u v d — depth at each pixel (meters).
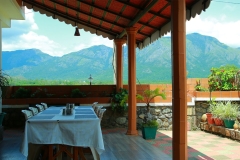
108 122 9.38
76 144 4.36
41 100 9.32
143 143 6.78
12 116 9.18
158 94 8.12
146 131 7.40
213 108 8.74
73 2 7.30
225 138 7.83
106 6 6.91
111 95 9.91
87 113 5.47
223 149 6.41
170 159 5.25
